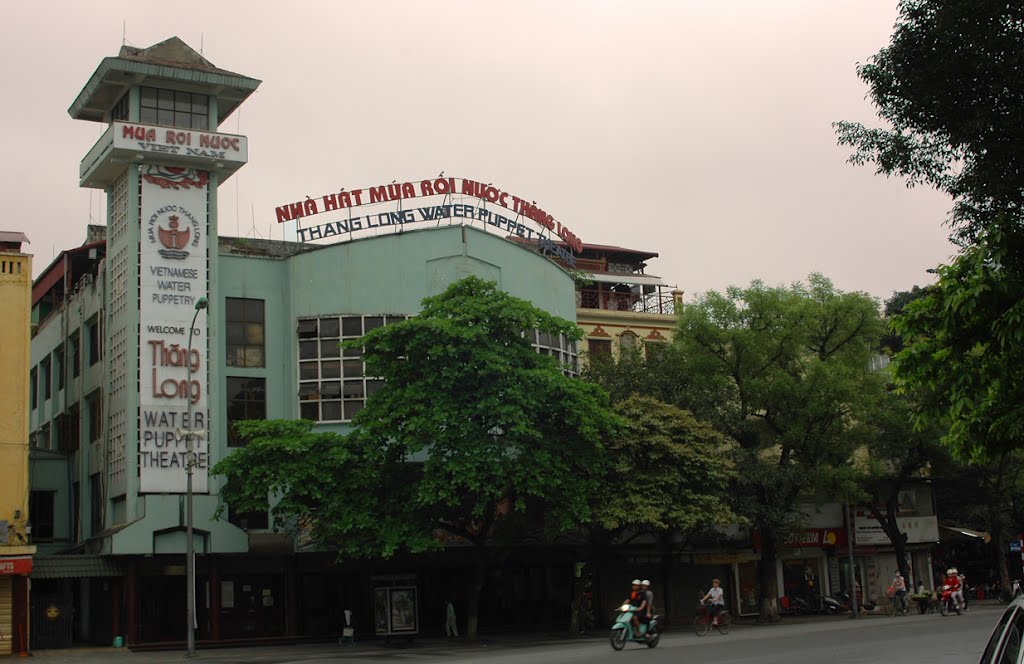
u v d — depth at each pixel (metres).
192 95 43.78
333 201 46.81
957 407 14.18
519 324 37.84
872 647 26.89
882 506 59.28
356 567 43.69
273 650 37.03
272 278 45.12
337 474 37.00
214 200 43.19
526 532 42.25
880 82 16.58
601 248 67.12
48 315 54.66
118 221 43.38
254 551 41.25
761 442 49.84
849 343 49.22
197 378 41.66
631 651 28.81
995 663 10.20
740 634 37.00
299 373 44.03
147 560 39.84
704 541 49.78
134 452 40.22
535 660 26.41
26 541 37.09
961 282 14.16
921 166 16.81
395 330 37.00
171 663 31.50
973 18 15.27
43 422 54.06
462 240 46.44
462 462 36.00
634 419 42.50
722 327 48.09
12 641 36.34
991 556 69.00
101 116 46.28
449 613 42.16
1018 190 15.29
